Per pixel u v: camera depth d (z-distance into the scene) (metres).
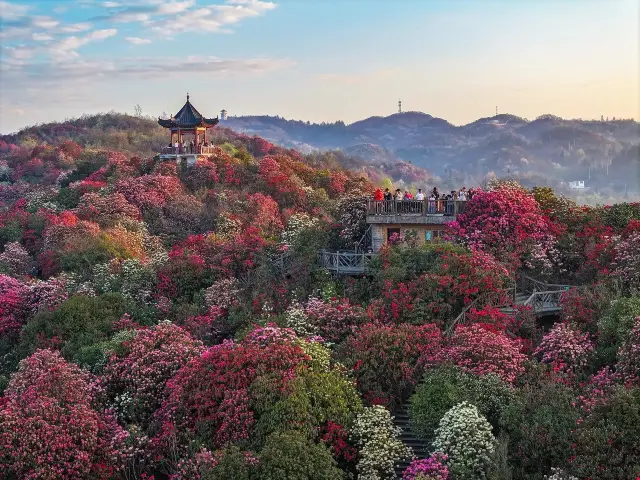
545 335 22.27
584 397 18.25
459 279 24.73
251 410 19.03
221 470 16.28
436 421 18.78
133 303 30.06
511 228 28.05
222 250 33.12
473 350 20.31
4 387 24.83
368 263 28.53
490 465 16.39
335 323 24.70
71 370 21.81
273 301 28.83
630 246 25.38
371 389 21.12
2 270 38.00
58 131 125.75
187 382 20.45
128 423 21.36
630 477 15.07
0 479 17.92
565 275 27.94
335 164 103.50
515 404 18.19
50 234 39.59
